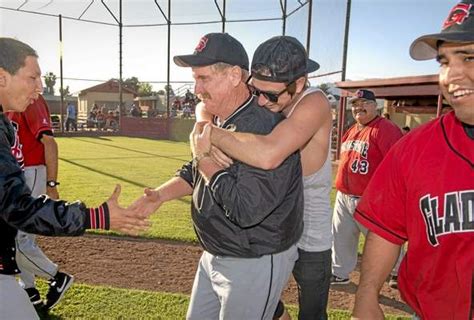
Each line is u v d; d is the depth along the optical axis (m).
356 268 4.04
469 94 1.15
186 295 3.15
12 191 1.43
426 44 1.28
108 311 2.84
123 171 9.67
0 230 1.56
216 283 1.85
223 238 1.75
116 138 20.86
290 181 1.69
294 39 1.88
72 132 22.14
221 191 1.60
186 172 2.22
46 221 1.45
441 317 1.29
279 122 1.77
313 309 2.33
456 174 1.21
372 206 1.44
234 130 1.73
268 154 1.58
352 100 3.71
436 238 1.25
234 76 1.74
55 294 2.83
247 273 1.76
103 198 6.60
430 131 1.30
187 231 4.86
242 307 1.79
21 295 1.66
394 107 12.46
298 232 1.87
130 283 3.41
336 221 3.64
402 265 1.45
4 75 1.59
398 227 1.41
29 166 3.05
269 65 1.78
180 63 1.82
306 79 1.92
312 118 1.73
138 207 2.10
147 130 22.58
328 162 2.28
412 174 1.30
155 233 4.75
